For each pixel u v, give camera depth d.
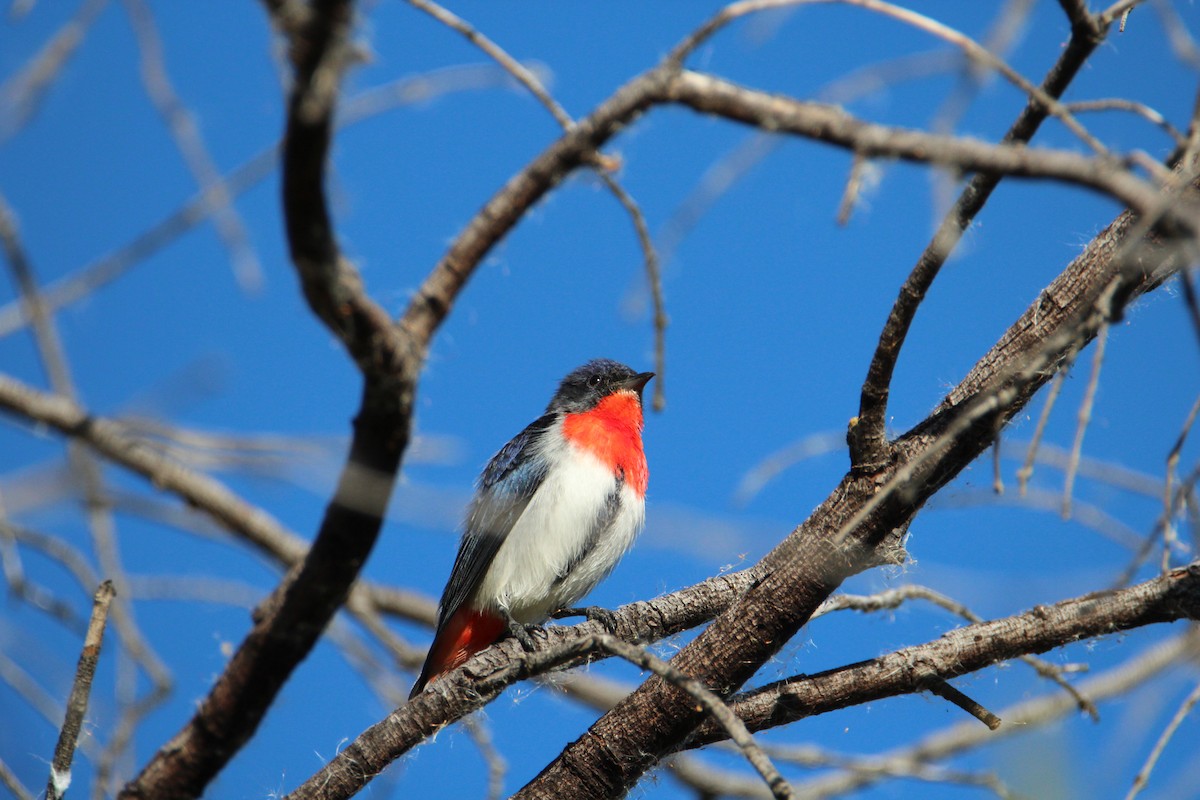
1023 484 5.38
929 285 6.34
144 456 8.80
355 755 7.24
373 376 4.95
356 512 5.22
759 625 7.27
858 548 7.03
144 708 8.13
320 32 4.06
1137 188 4.48
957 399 7.07
